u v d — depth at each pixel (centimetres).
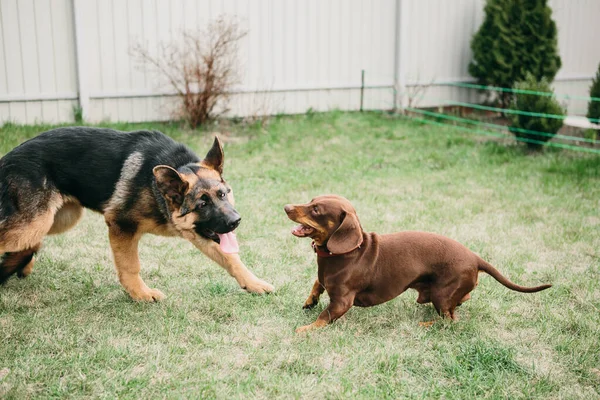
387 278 411
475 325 416
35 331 396
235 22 1102
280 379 343
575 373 362
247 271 474
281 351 374
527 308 446
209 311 434
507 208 695
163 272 511
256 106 1155
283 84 1177
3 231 420
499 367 365
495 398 331
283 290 471
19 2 952
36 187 423
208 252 461
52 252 541
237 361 366
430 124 1184
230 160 884
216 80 1055
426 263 411
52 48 990
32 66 982
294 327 412
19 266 464
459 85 1278
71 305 438
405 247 416
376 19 1237
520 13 1198
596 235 604
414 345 389
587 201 724
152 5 1039
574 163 881
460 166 887
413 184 792
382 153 964
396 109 1272
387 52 1266
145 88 1066
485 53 1241
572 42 1410
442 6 1281
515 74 1227
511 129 987
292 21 1157
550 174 841
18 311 430
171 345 381
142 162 434
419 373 357
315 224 402
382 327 416
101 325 409
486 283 488
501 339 402
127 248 440
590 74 1452
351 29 1218
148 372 350
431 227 623
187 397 326
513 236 604
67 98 1017
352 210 408
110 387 334
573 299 466
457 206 694
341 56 1223
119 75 1043
